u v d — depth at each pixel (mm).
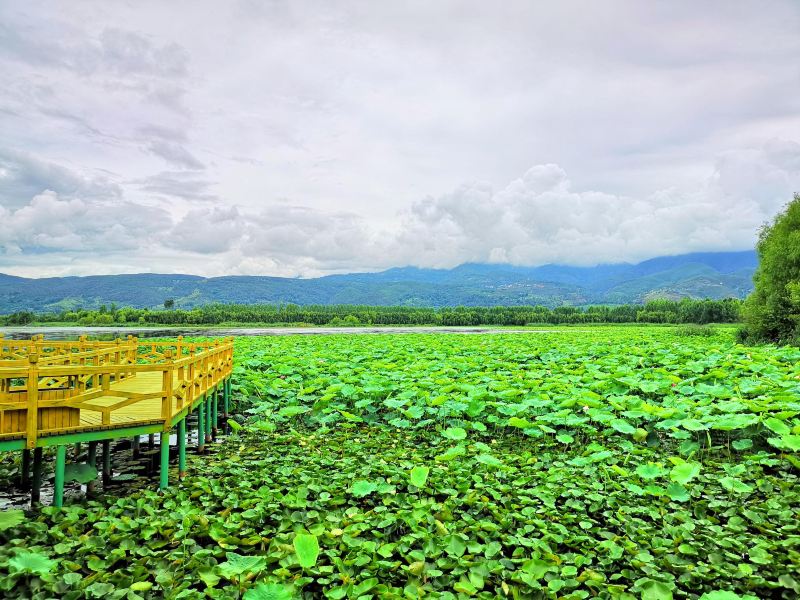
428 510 7938
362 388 15383
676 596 6023
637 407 12789
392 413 14812
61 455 8266
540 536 7320
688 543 6906
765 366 17156
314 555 6113
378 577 6340
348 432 13531
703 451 11258
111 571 6453
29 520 7660
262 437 13531
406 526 7719
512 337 40312
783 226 33875
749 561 6656
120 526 7340
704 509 8039
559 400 13469
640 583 5945
